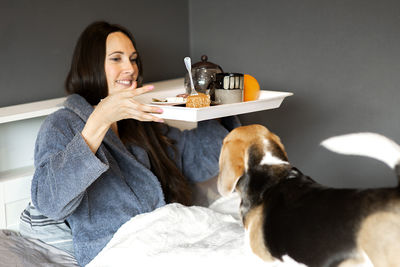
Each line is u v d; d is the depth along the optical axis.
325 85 2.17
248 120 2.44
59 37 2.08
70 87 1.73
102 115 1.30
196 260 1.25
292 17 2.21
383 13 1.96
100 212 1.52
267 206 0.92
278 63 2.29
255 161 0.98
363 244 0.76
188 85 1.61
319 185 0.90
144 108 1.29
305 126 2.26
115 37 1.68
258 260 0.91
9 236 1.54
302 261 0.83
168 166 1.79
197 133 1.94
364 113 2.08
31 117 1.75
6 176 1.70
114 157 1.61
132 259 1.34
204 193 1.92
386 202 0.77
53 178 1.35
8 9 1.91
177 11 2.54
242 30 2.39
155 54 2.47
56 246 1.55
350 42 2.06
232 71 2.48
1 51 1.91
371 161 2.08
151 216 1.47
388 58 1.98
